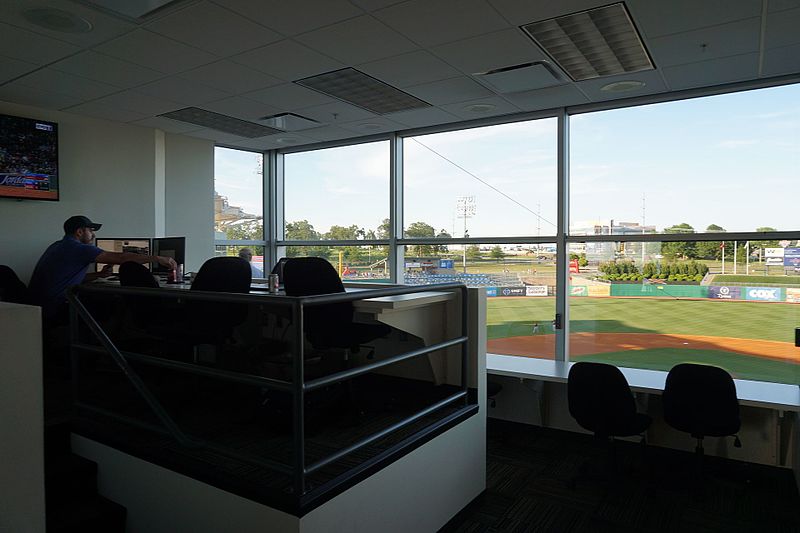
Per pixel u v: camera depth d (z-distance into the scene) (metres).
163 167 5.82
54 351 3.74
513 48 3.48
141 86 4.25
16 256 4.68
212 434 2.64
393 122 5.45
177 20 3.05
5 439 1.48
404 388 3.33
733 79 4.05
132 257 3.57
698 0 2.78
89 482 2.52
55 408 2.90
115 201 5.36
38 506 1.56
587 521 2.97
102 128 5.27
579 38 3.32
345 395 2.84
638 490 3.38
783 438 3.71
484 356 3.15
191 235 6.09
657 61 3.68
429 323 3.06
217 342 2.88
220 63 3.75
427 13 2.97
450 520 2.81
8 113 4.63
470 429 3.00
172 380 3.53
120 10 2.92
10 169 4.55
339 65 3.80
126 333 3.99
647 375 4.11
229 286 2.79
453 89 4.34
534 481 3.50
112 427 2.61
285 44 3.41
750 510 3.12
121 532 2.41
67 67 3.81
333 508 1.97
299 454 1.81
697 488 3.29
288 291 2.62
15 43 3.38
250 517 1.95
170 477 2.22
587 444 4.19
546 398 4.53
